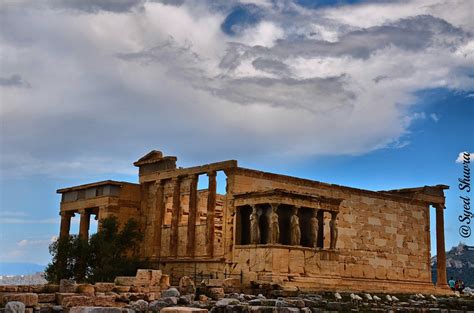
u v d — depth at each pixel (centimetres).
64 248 5381
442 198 6844
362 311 3216
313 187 5678
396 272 6212
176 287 3969
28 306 2933
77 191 6391
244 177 5225
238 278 4750
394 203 6366
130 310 2548
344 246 5800
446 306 3734
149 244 5931
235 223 5038
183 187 5744
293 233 4806
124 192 6025
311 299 3706
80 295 3306
